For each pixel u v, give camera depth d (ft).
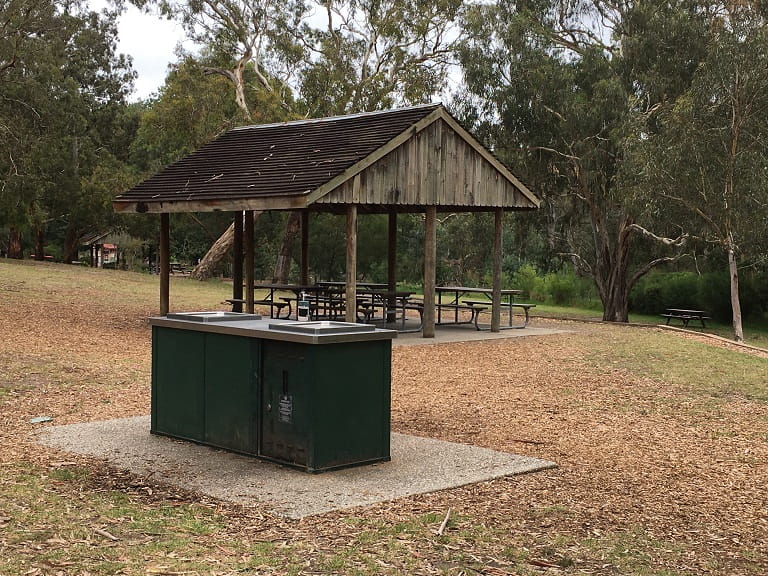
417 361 50.08
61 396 35.09
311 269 156.25
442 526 18.98
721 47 82.79
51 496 20.48
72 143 154.81
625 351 58.85
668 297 129.18
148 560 16.12
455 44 129.49
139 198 63.36
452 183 62.75
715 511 22.08
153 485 22.03
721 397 41.11
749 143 84.28
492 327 70.13
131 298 86.22
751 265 99.30
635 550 18.35
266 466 24.14
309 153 60.39
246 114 131.03
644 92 102.53
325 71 134.51
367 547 17.52
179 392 27.09
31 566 15.44
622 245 104.99
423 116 59.52
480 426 32.01
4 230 197.26
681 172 82.94
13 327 56.39
